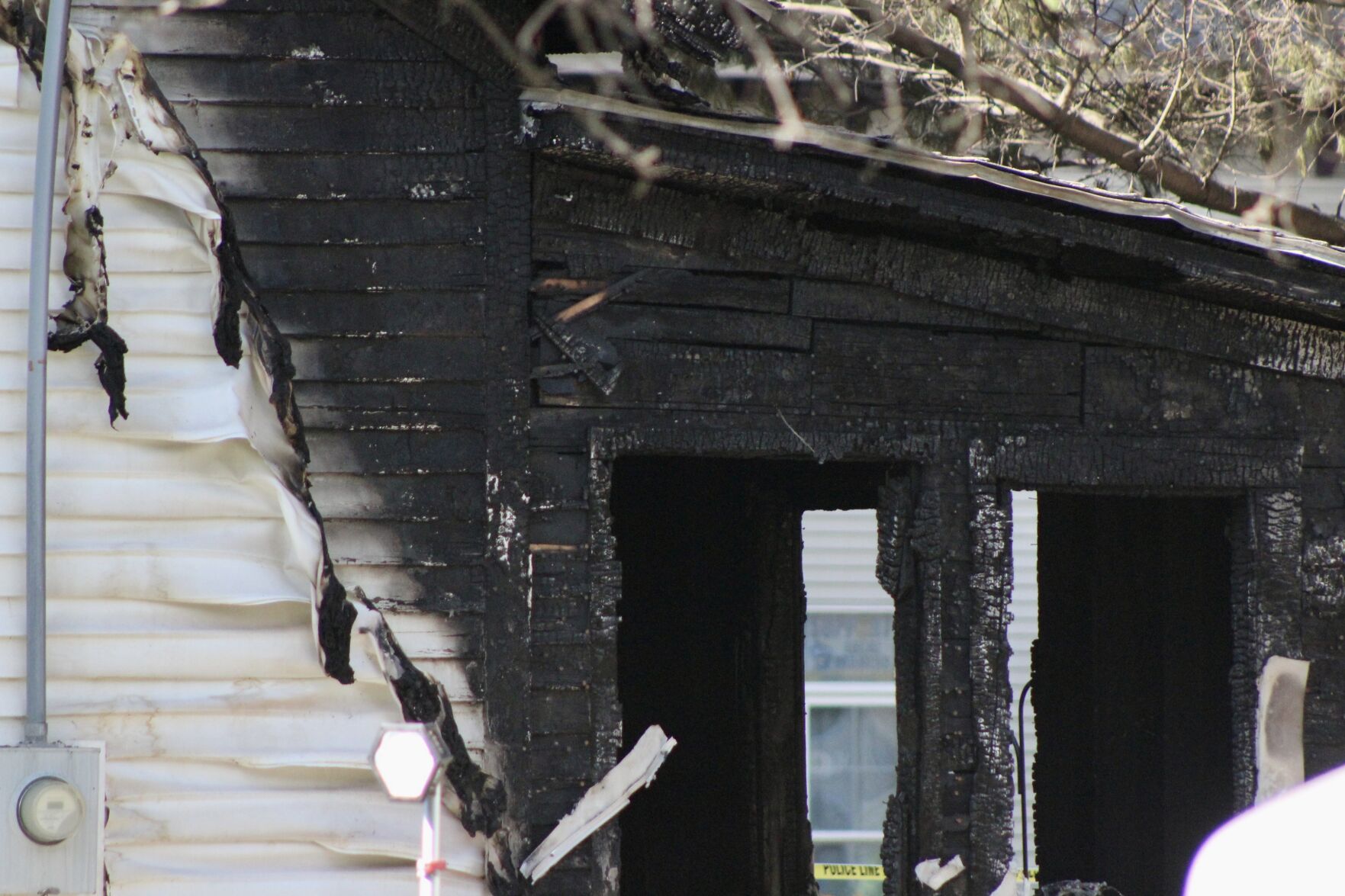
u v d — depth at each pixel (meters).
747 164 16.22
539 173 16.75
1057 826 27.64
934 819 17.36
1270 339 18.23
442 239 16.42
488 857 15.84
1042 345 17.94
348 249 16.41
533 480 16.58
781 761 28.08
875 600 46.59
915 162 16.17
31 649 14.66
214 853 15.62
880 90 27.81
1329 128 27.48
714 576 28.33
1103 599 25.92
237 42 16.38
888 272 17.52
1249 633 18.05
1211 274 17.14
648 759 16.50
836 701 46.50
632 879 27.95
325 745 15.73
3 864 14.42
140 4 16.31
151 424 15.38
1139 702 24.66
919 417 17.59
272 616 15.70
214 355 15.59
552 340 16.69
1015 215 16.78
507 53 16.23
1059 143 28.56
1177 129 28.64
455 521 16.31
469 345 16.41
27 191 15.36
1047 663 28.38
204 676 15.58
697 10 16.06
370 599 16.17
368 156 16.44
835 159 16.30
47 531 15.33
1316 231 27.59
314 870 15.74
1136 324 17.98
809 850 28.47
